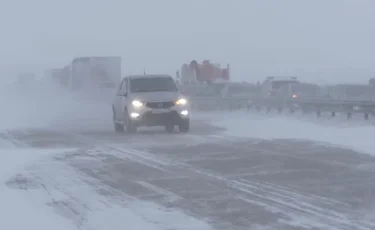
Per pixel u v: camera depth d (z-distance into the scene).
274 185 16.25
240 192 15.38
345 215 12.70
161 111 32.09
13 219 13.14
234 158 21.41
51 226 12.41
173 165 20.09
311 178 17.19
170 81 34.06
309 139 27.27
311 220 12.34
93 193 15.77
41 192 16.14
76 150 24.80
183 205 14.03
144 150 24.44
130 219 12.80
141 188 16.25
